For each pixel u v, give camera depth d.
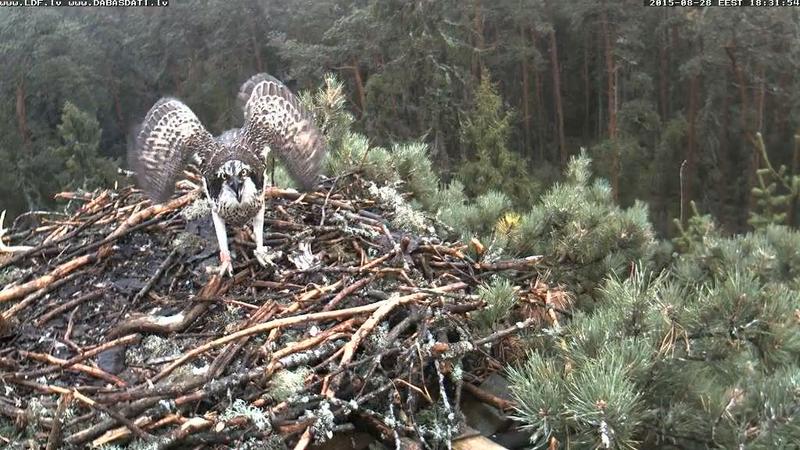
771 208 10.08
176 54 22.02
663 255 6.14
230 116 20.02
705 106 19.28
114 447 2.54
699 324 3.02
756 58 17.80
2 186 17.66
